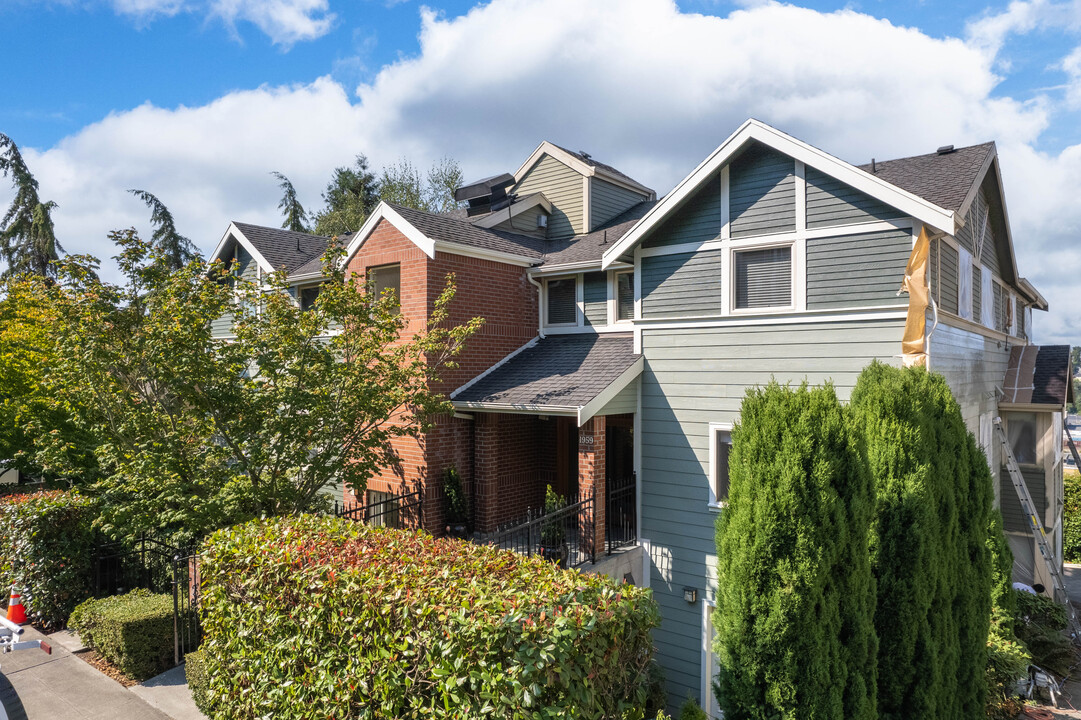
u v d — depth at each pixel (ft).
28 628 35.96
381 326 38.19
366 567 19.63
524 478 49.37
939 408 29.48
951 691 27.22
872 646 23.32
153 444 35.24
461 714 15.43
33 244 115.24
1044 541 44.55
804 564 20.92
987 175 43.88
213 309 35.63
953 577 28.09
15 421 48.57
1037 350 58.95
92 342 33.14
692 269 39.78
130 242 35.50
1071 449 55.88
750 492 22.52
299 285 62.23
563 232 61.11
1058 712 35.06
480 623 15.26
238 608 23.39
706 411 39.06
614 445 48.29
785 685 20.86
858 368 34.01
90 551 38.37
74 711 26.91
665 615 40.40
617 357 43.27
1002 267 54.44
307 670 20.26
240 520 35.09
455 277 46.57
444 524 45.19
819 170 34.68
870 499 23.30
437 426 44.86
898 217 33.09
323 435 36.11
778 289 36.94
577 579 18.33
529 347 51.21
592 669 16.01
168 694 28.50
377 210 48.57
